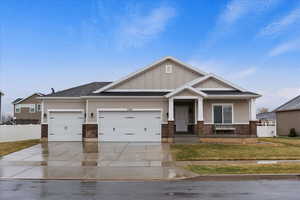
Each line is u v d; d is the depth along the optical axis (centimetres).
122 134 2062
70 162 1242
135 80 2202
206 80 2203
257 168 1080
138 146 1783
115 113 2073
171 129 2011
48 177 955
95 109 2070
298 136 2884
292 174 986
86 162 1241
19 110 5278
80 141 2105
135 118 2069
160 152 1519
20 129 2314
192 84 2159
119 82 2189
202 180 908
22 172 1034
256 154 1420
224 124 2141
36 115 5219
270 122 3631
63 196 711
